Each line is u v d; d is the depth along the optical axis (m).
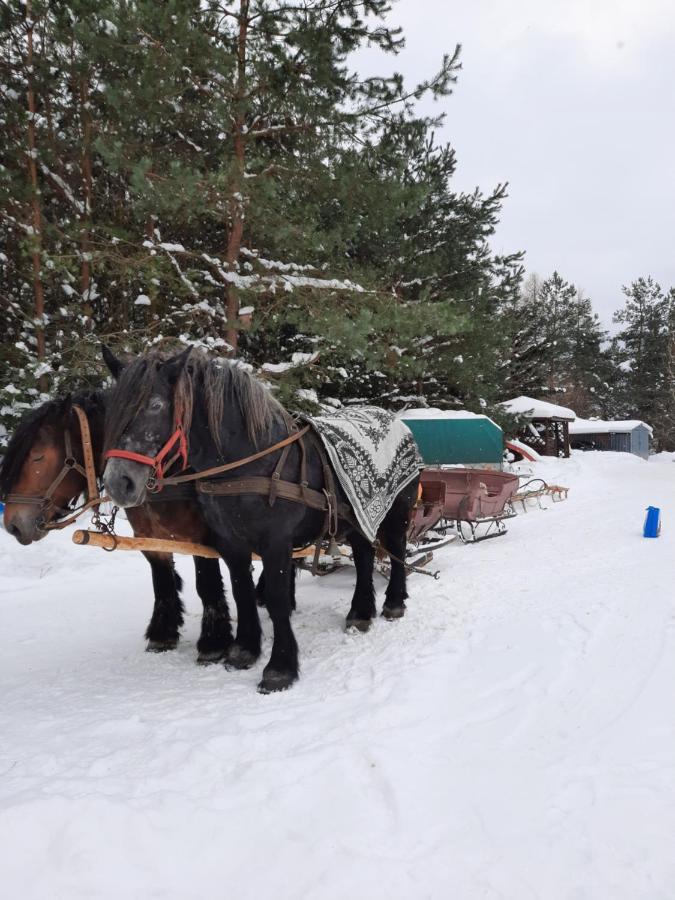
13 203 10.88
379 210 10.69
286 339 15.14
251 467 3.80
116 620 5.82
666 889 2.02
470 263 18.66
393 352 11.80
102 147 9.20
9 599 6.57
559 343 26.78
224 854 2.21
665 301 49.81
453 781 2.66
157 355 3.55
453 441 16.42
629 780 2.62
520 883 2.06
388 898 1.99
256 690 3.80
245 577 4.23
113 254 10.35
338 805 2.47
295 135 11.00
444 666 4.00
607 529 9.10
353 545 5.01
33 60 10.97
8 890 1.97
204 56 9.55
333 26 10.45
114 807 2.29
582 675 3.74
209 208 9.62
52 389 10.78
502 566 6.95
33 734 3.26
